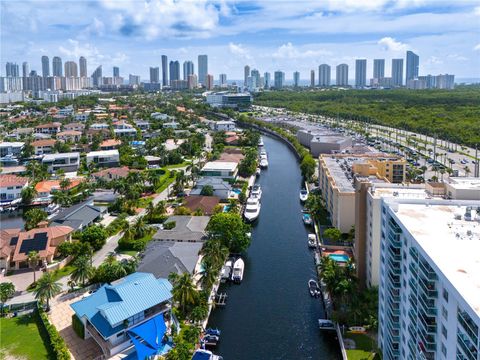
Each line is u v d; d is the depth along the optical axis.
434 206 109.94
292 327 132.12
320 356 119.81
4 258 159.88
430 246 84.56
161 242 172.62
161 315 123.00
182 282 131.00
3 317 131.25
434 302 80.69
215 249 149.62
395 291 101.12
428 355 82.00
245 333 129.25
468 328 66.81
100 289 127.38
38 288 131.00
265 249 185.62
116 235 193.88
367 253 143.00
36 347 116.88
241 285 155.62
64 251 167.62
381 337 114.00
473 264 76.88
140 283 126.56
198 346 120.19
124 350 114.69
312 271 165.62
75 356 113.94
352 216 184.50
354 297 128.12
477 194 118.38
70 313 133.38
